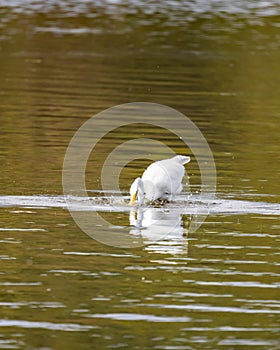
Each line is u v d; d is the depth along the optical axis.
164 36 33.75
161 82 26.55
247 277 11.50
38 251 12.27
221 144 19.61
